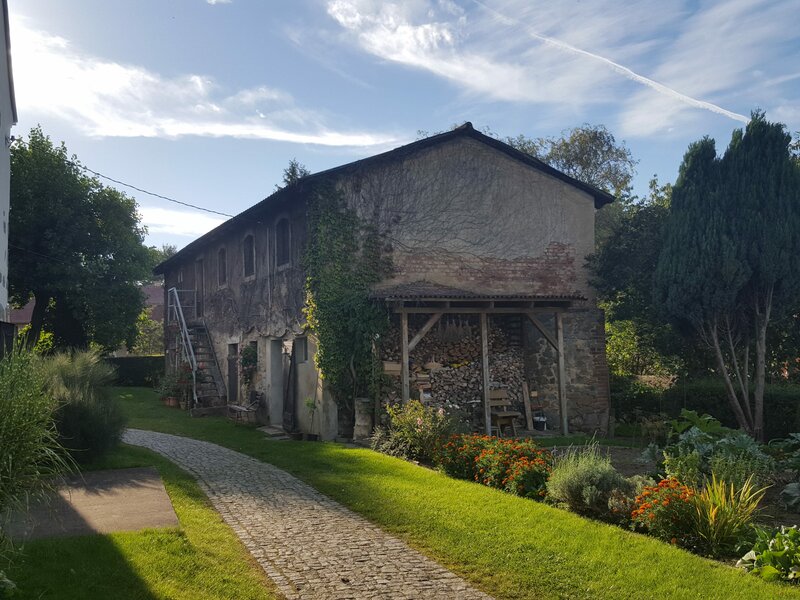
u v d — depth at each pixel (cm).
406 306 1323
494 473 853
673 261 1298
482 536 644
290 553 602
